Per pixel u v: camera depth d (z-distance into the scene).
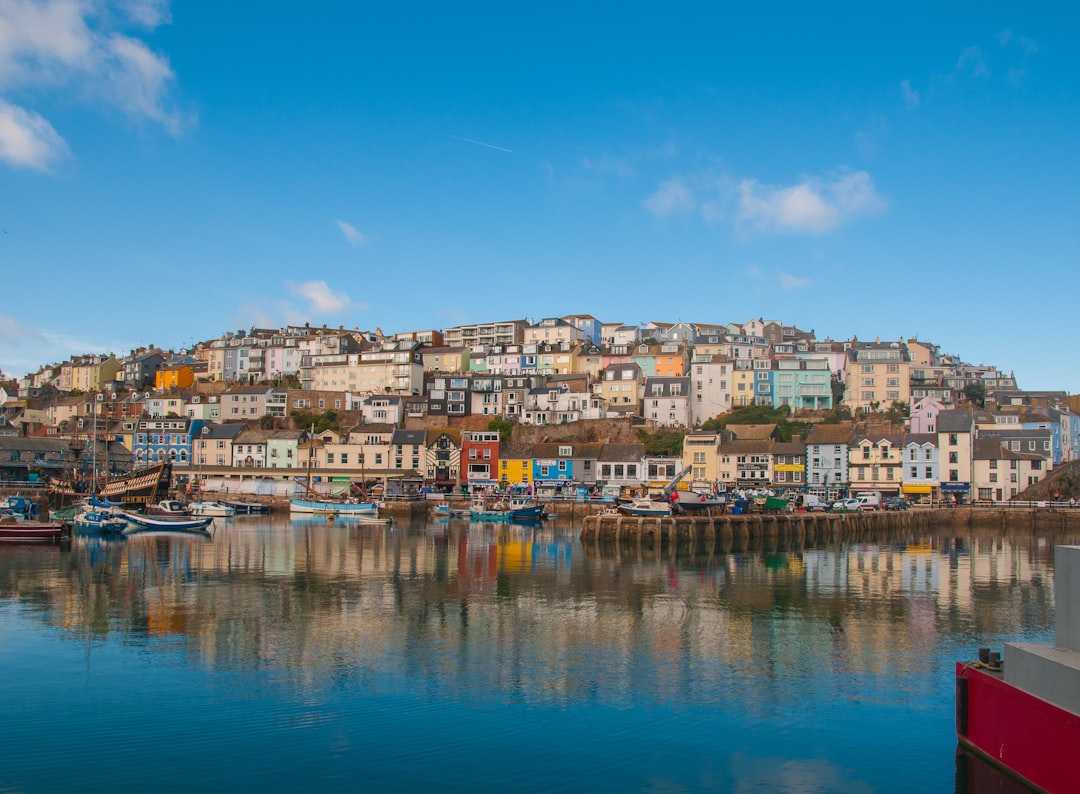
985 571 59.31
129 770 21.95
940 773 22.22
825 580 53.75
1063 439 139.75
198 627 37.44
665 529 79.94
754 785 21.52
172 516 96.94
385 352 180.75
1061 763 18.39
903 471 126.88
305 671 30.44
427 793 20.91
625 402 164.25
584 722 25.53
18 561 60.19
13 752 22.95
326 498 126.19
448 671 30.56
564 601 44.66
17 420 179.00
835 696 28.08
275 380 191.25
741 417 154.25
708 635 36.53
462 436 141.38
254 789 21.00
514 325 199.88
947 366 192.12
